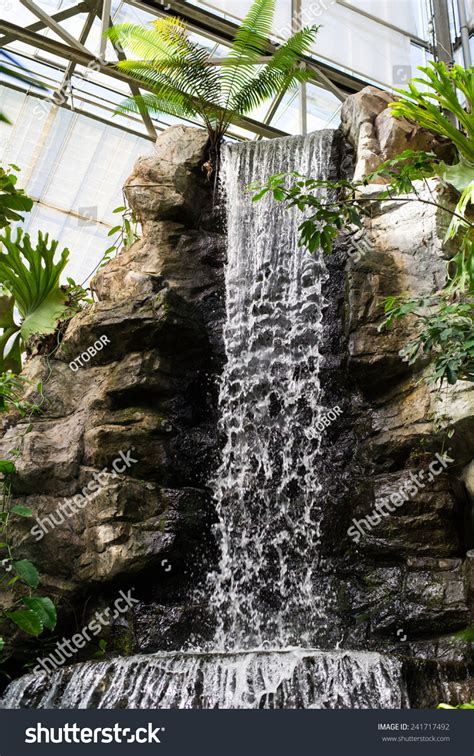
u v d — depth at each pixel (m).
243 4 13.09
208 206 10.55
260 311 9.88
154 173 10.39
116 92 12.80
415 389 8.12
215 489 8.80
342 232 9.66
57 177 13.15
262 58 12.22
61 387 8.98
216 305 9.90
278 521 8.62
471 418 7.45
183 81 10.97
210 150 10.79
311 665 6.03
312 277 9.69
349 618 7.73
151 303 8.86
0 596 7.90
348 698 5.83
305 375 9.25
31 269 10.21
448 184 8.62
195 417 9.05
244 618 8.26
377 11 14.08
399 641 7.28
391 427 8.17
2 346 10.47
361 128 9.99
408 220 8.75
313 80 13.44
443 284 8.30
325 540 8.23
